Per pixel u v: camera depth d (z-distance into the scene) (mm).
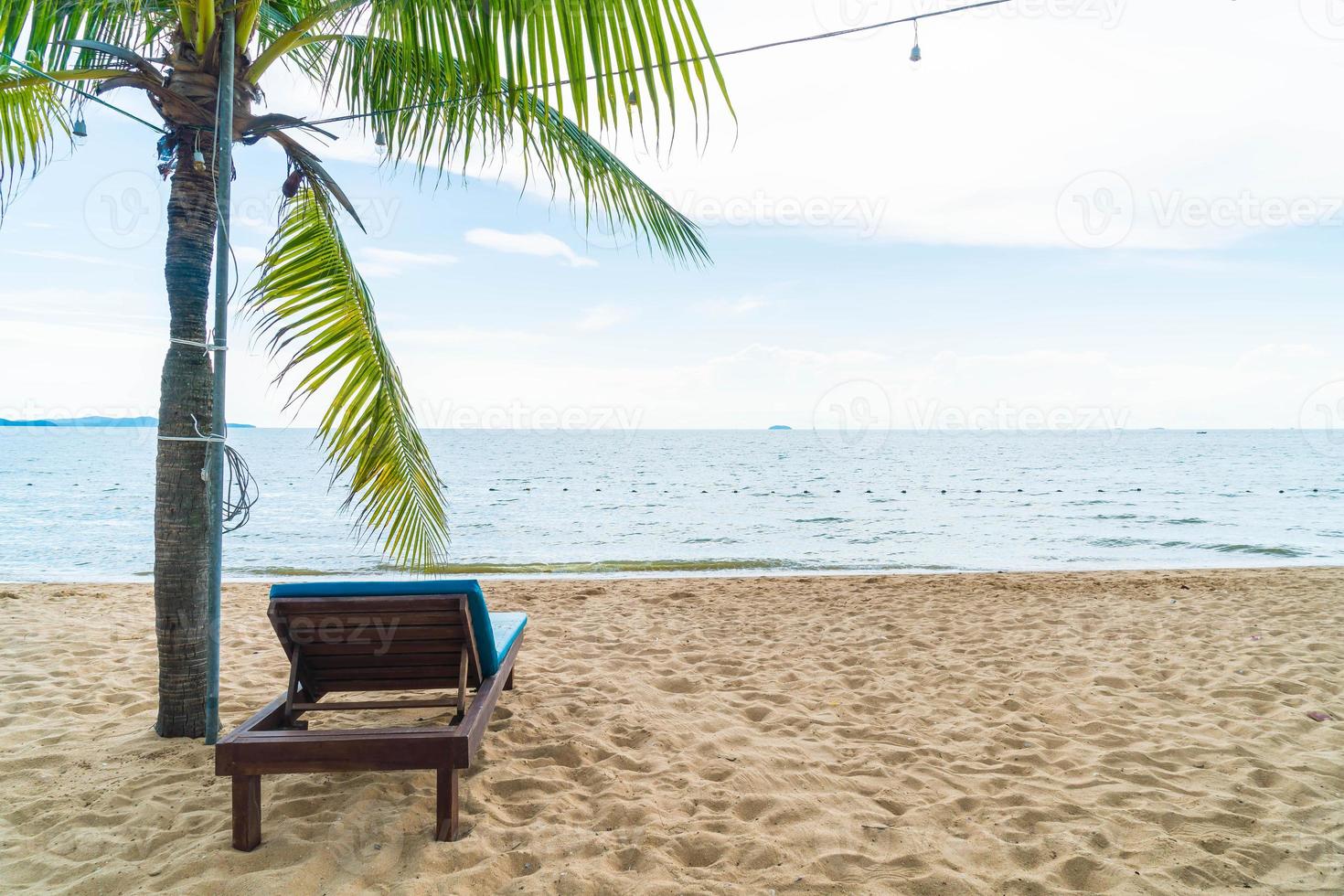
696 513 24703
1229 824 3076
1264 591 8812
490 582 9539
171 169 3639
